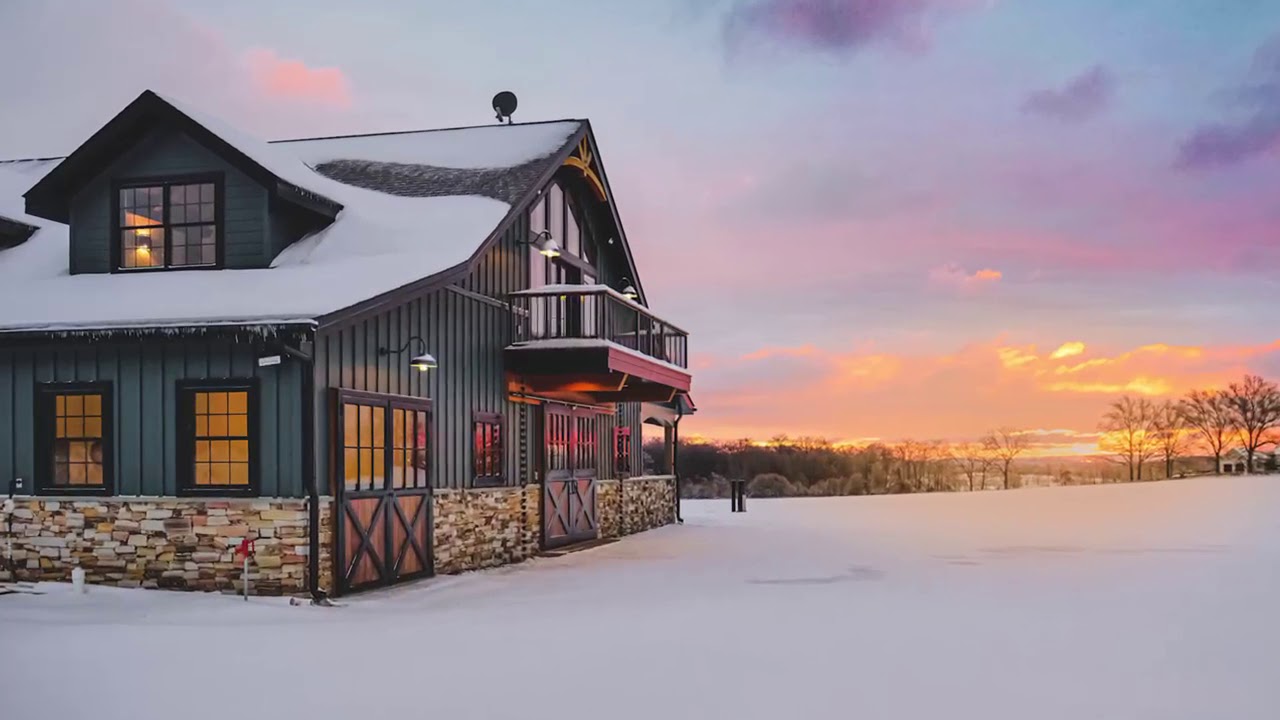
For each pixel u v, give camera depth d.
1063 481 75.75
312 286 11.96
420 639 8.70
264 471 11.16
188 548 11.30
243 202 13.10
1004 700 6.60
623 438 22.09
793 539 19.53
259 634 8.89
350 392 11.83
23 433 11.88
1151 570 13.99
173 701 6.42
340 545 11.57
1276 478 51.81
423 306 13.73
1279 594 11.59
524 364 16.17
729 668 7.51
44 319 11.36
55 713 6.12
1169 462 73.31
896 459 72.88
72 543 11.64
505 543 16.05
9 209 15.69
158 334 10.85
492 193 15.88
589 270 20.17
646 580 13.25
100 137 12.96
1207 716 6.26
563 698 6.57
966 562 15.18
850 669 7.49
